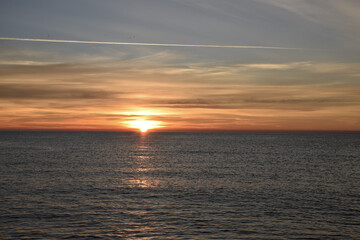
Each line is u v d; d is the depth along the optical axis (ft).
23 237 87.92
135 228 96.84
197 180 179.83
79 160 282.15
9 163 252.42
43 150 395.75
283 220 105.40
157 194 142.20
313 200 132.67
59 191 146.20
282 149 450.30
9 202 124.36
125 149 432.66
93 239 87.92
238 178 187.93
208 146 517.14
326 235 92.32
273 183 171.83
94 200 129.90
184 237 90.22
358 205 124.67
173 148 461.78
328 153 383.45
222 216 109.40
